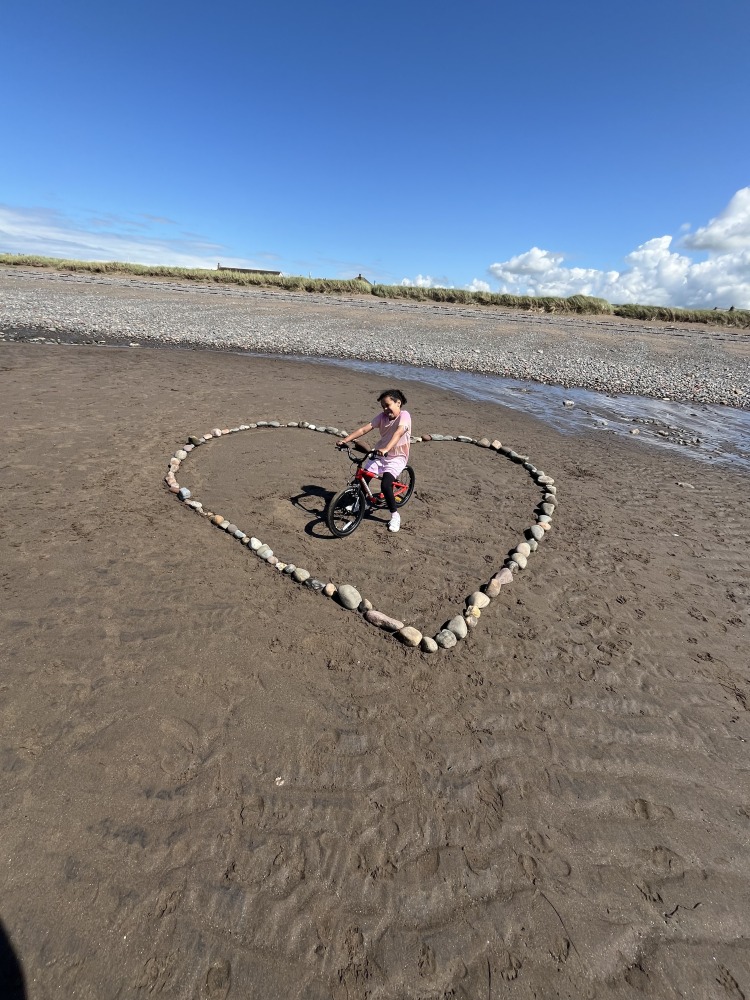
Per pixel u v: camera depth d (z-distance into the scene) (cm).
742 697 409
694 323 3831
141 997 211
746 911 263
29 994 208
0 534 529
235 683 371
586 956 238
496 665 419
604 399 1511
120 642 399
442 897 256
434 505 719
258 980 220
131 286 3384
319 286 4131
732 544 670
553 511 722
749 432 1246
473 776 321
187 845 266
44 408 940
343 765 319
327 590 488
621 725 372
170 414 990
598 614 499
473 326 2773
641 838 294
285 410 1101
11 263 3991
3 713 329
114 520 582
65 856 255
